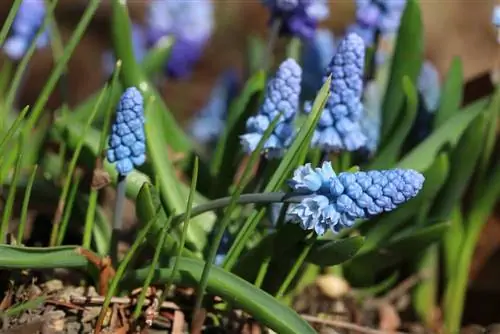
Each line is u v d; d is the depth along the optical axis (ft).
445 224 2.31
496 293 2.52
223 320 2.30
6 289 2.29
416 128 2.55
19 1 2.21
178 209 2.33
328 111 2.23
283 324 2.16
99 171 2.27
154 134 2.35
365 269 2.44
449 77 2.50
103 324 2.24
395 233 2.44
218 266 2.25
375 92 2.63
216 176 2.47
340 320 2.43
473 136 2.36
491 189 2.43
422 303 2.49
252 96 2.41
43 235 2.42
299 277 2.35
